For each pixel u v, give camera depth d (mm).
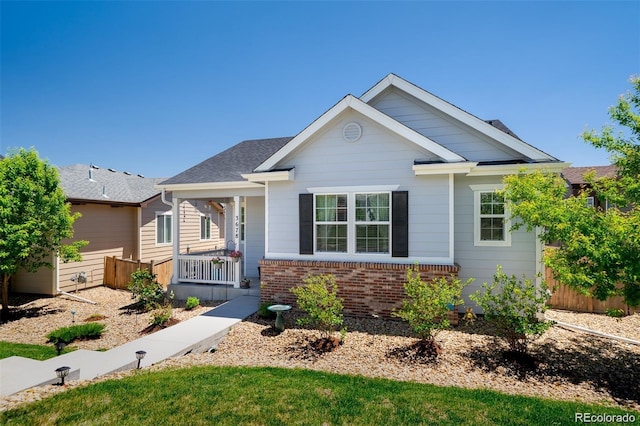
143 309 11188
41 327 9672
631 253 5492
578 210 6270
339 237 9820
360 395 4848
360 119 9641
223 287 11992
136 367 6219
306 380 5395
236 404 4492
